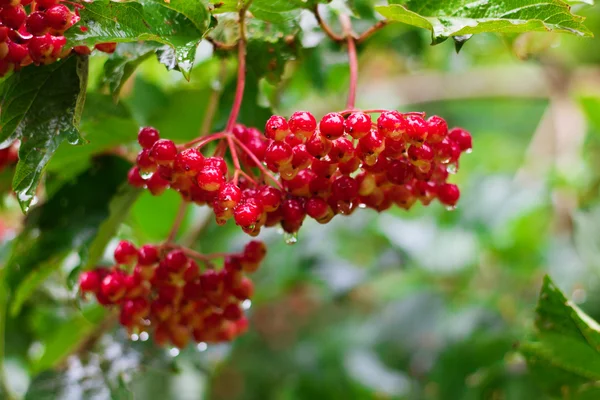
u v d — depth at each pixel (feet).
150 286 1.90
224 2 1.78
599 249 2.69
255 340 3.26
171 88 2.39
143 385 2.73
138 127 2.01
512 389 2.45
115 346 2.15
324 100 2.97
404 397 2.71
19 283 2.05
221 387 3.34
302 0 1.84
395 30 2.54
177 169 1.72
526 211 2.69
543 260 2.72
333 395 2.94
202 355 2.37
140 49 1.83
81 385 2.10
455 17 1.77
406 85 3.71
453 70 2.79
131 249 1.89
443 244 2.70
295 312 3.43
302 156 1.72
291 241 1.82
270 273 2.69
